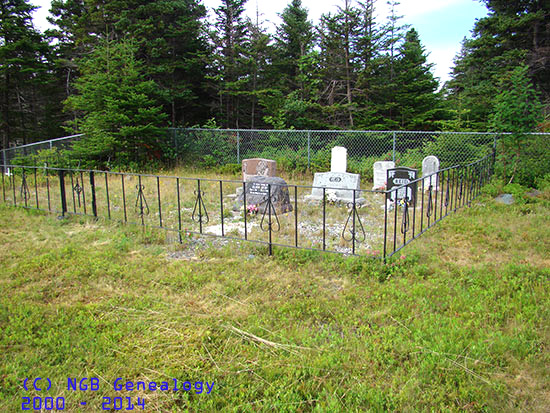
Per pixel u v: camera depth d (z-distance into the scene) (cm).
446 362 285
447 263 487
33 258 511
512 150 959
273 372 279
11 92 2222
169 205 889
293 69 2234
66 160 1447
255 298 400
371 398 252
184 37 1866
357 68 1908
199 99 2166
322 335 326
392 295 402
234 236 631
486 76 1892
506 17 1802
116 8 1714
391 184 843
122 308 378
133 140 1512
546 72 1830
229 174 1487
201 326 345
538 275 445
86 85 1484
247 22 1995
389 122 1784
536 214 723
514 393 257
